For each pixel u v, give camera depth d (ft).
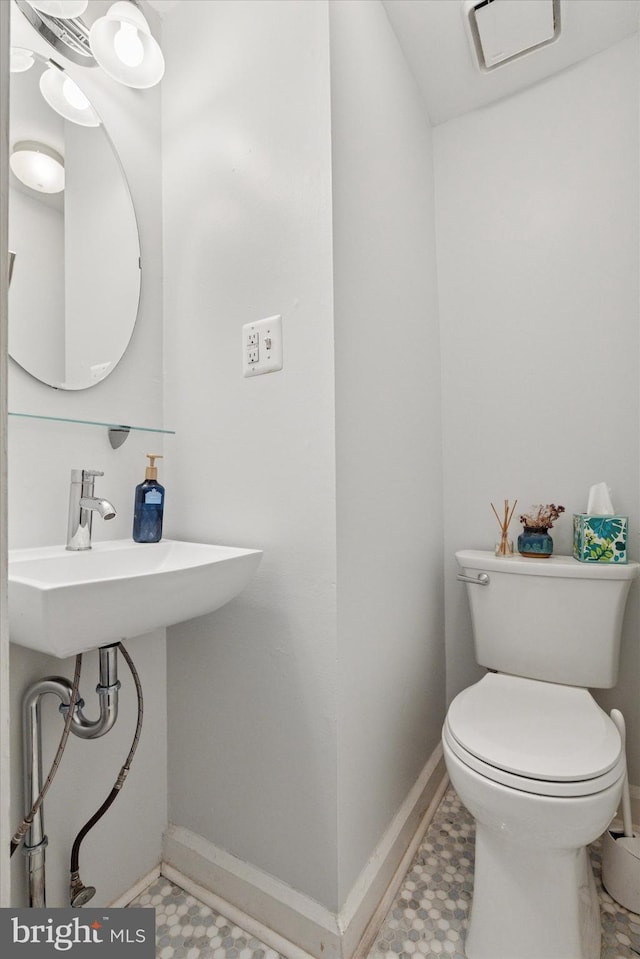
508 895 2.92
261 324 3.44
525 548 4.56
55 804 3.07
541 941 2.81
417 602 4.51
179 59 4.10
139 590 2.29
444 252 5.51
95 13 3.68
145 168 4.01
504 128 5.23
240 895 3.35
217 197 3.78
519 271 5.11
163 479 4.02
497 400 5.20
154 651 3.80
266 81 3.52
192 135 3.98
